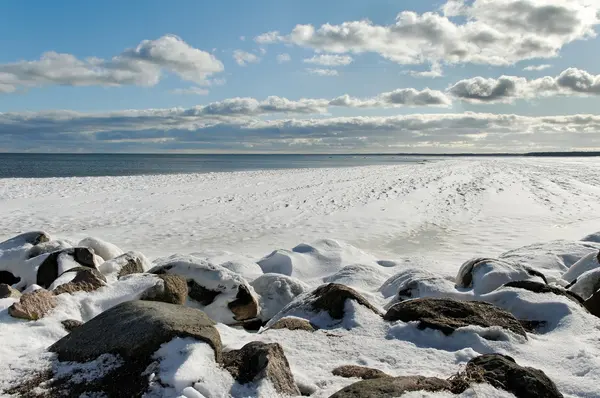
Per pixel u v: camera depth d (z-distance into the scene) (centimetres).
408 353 376
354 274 718
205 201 2016
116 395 296
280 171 4431
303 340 403
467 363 330
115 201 1969
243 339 394
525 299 479
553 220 1534
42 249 723
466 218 1605
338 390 303
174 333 329
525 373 304
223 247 1188
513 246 1167
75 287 491
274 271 814
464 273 598
